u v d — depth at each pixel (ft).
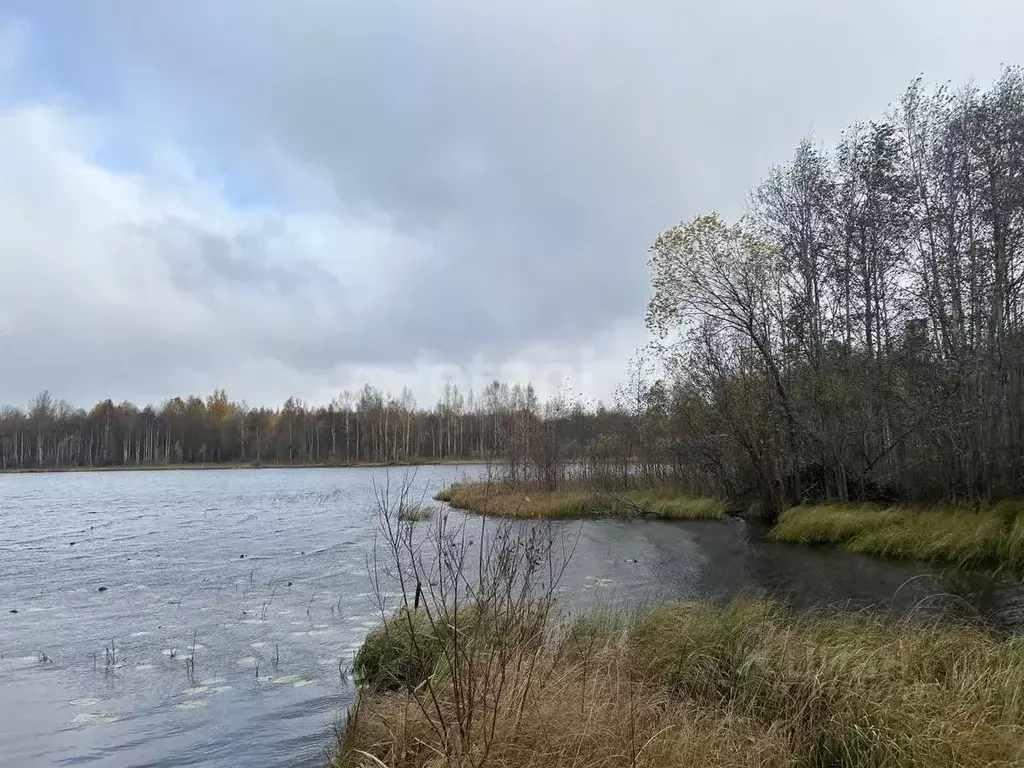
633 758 14.07
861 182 78.38
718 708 19.58
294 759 20.17
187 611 38.96
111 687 26.73
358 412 305.12
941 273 69.00
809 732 18.19
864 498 74.54
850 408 74.02
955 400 65.41
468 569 47.19
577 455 106.52
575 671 20.01
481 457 237.66
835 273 80.74
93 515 98.43
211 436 330.34
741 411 84.38
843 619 27.07
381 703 20.31
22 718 23.75
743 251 80.69
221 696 25.58
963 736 16.01
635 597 39.93
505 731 15.52
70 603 41.32
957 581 43.09
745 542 64.75
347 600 40.91
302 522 85.30
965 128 68.33
